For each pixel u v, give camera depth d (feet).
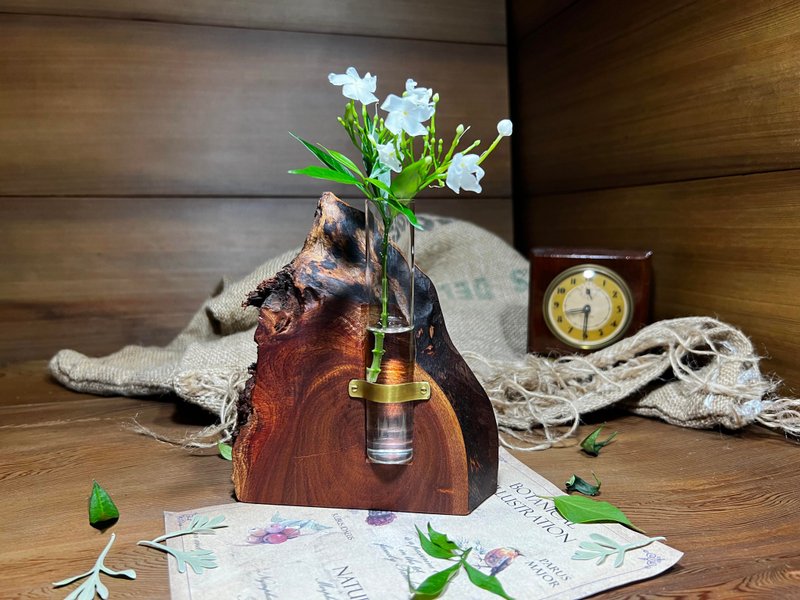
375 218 1.20
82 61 2.45
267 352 1.26
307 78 2.67
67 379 2.11
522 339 2.21
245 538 1.14
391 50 2.76
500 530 1.16
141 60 2.50
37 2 2.40
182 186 2.57
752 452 1.54
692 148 1.90
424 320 1.27
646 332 1.76
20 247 2.45
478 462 1.26
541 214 2.76
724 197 1.80
